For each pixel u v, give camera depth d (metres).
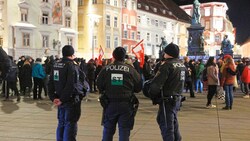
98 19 53.41
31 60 18.23
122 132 5.80
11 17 39.28
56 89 6.79
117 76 5.86
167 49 6.37
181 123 10.11
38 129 9.09
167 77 6.18
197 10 30.44
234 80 12.99
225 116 11.42
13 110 12.36
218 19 83.88
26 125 9.62
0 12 39.41
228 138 8.26
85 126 9.49
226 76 12.92
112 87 5.87
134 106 6.01
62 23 45.53
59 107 6.86
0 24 39.28
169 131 6.16
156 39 68.25
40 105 13.73
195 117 11.19
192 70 19.33
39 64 15.75
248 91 17.66
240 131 9.06
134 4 61.09
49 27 43.59
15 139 8.00
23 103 14.32
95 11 54.00
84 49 52.69
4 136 8.29
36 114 11.52
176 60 6.35
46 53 34.53
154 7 68.94
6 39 38.84
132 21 60.66
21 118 10.75
